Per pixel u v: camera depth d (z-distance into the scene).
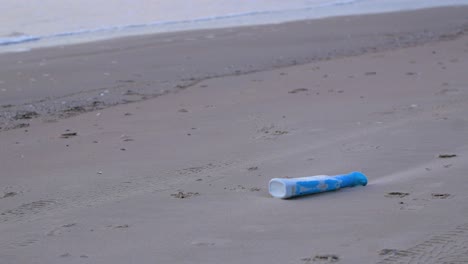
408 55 49.59
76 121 33.44
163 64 50.66
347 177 21.33
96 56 54.81
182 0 99.12
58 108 36.91
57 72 48.22
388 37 60.34
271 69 46.94
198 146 27.75
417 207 18.97
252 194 21.11
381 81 40.31
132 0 98.38
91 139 29.70
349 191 20.91
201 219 18.89
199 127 31.06
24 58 54.50
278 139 28.28
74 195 21.97
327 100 35.66
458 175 21.91
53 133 31.11
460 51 50.47
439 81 39.31
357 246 16.38
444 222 17.64
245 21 79.12
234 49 56.75
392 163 24.08
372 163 24.19
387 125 29.66
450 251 15.78
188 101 37.19
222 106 35.41
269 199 20.41
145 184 22.84
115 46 59.88
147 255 16.45
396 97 35.50
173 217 19.22
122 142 28.92
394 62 46.94
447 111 31.73
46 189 22.78
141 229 18.33
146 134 30.16
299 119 31.66
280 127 30.28
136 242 17.38
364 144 26.81
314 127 30.03
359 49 54.31
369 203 19.56
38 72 48.31
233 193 21.31
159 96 39.12
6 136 30.84
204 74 46.16
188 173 23.97
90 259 16.39
